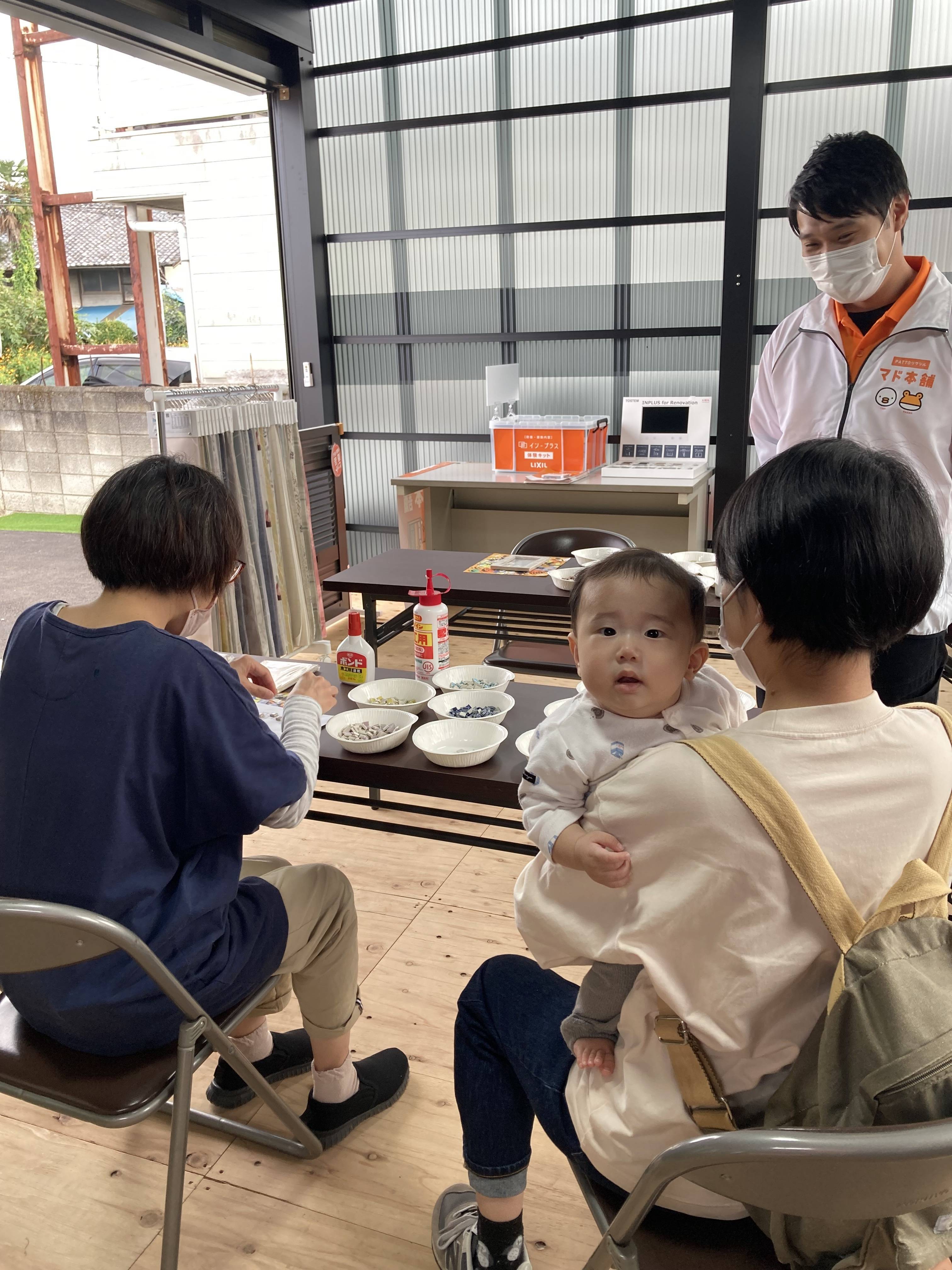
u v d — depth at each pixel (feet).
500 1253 3.97
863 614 2.38
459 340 16.78
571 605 3.53
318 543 15.87
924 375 6.51
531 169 15.55
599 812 2.76
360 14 15.78
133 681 3.67
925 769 2.55
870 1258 2.49
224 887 3.99
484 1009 3.77
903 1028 2.28
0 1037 4.13
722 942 2.48
